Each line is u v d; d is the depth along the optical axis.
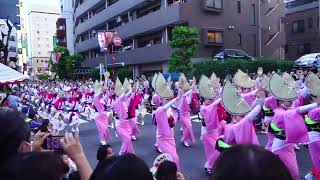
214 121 7.81
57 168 1.61
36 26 119.44
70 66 48.88
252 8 32.97
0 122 1.77
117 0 43.16
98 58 46.66
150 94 19.16
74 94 15.30
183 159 9.30
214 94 8.34
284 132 6.36
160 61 32.44
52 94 19.00
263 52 33.59
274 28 34.75
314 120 6.62
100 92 11.74
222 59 25.47
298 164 8.42
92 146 11.55
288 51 40.62
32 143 3.00
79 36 60.47
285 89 6.82
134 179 1.54
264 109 8.66
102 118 11.60
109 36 34.03
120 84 11.34
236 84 10.69
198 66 24.41
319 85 7.40
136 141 11.86
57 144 3.35
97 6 50.66
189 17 28.94
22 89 31.39
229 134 6.28
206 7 29.33
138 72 37.28
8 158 1.61
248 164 1.22
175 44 24.39
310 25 38.09
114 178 1.54
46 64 85.62
